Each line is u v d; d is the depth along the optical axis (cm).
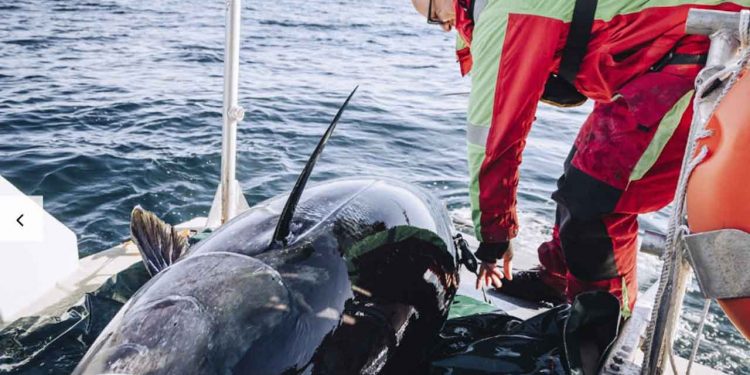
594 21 208
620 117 218
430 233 227
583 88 227
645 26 205
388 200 222
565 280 291
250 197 553
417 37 1880
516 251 352
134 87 966
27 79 987
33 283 276
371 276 194
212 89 983
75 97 877
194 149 666
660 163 221
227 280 170
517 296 302
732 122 166
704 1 200
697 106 178
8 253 264
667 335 193
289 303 170
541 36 206
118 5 2227
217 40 1553
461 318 257
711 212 169
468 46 269
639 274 419
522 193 570
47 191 541
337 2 2922
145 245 228
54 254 289
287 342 163
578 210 232
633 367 225
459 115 872
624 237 238
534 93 213
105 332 166
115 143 673
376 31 1972
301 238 189
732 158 164
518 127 219
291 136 736
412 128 793
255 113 834
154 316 159
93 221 493
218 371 151
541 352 230
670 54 210
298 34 1795
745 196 163
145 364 149
